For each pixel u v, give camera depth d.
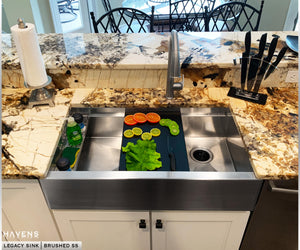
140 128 1.41
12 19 2.91
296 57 1.40
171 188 1.06
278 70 1.38
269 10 3.60
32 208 1.17
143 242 1.32
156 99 1.39
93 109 1.40
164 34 1.71
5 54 1.46
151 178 1.03
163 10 3.70
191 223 1.22
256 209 1.13
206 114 1.41
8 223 1.23
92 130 1.46
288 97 1.38
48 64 1.38
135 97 1.40
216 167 1.35
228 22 3.95
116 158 1.38
